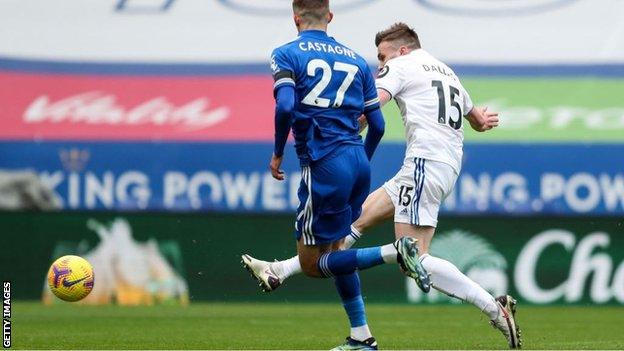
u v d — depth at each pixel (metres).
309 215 17.81
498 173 38.69
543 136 39.31
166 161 39.66
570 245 36.09
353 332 18.66
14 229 37.28
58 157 39.88
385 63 22.16
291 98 17.16
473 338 24.50
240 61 42.00
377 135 18.78
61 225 37.12
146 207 39.38
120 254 36.84
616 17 42.28
